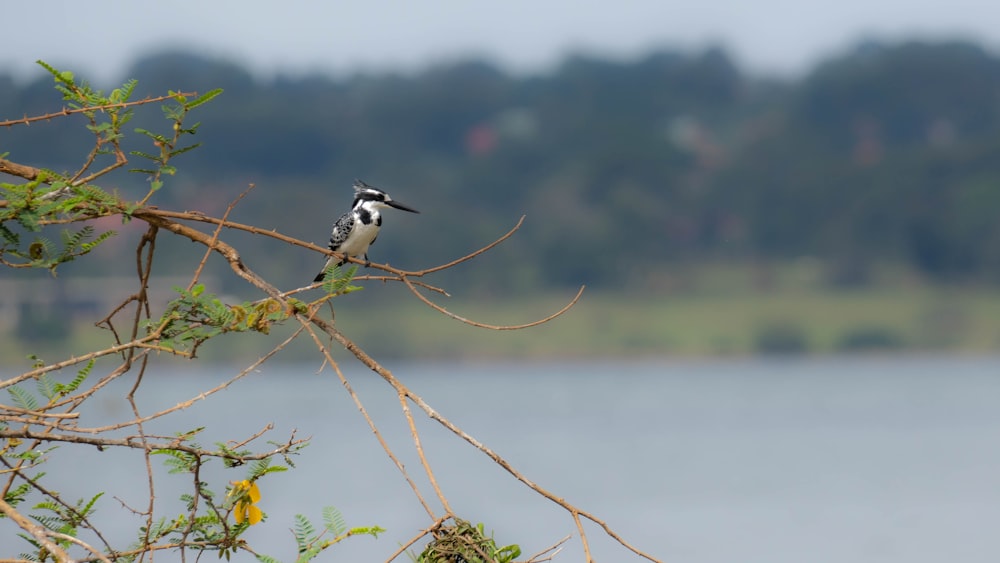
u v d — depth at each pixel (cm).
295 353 5919
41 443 444
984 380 5900
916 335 7006
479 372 6281
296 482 3167
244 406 4747
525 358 6481
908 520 2769
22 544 1108
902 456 3788
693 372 6319
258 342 4634
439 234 7038
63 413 417
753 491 3144
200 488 434
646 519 2748
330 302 446
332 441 4012
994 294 7375
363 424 4434
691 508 2895
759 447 3981
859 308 7169
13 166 461
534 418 4662
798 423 4581
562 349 6644
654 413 4834
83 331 2573
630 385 5872
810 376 6234
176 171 459
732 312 7150
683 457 3750
